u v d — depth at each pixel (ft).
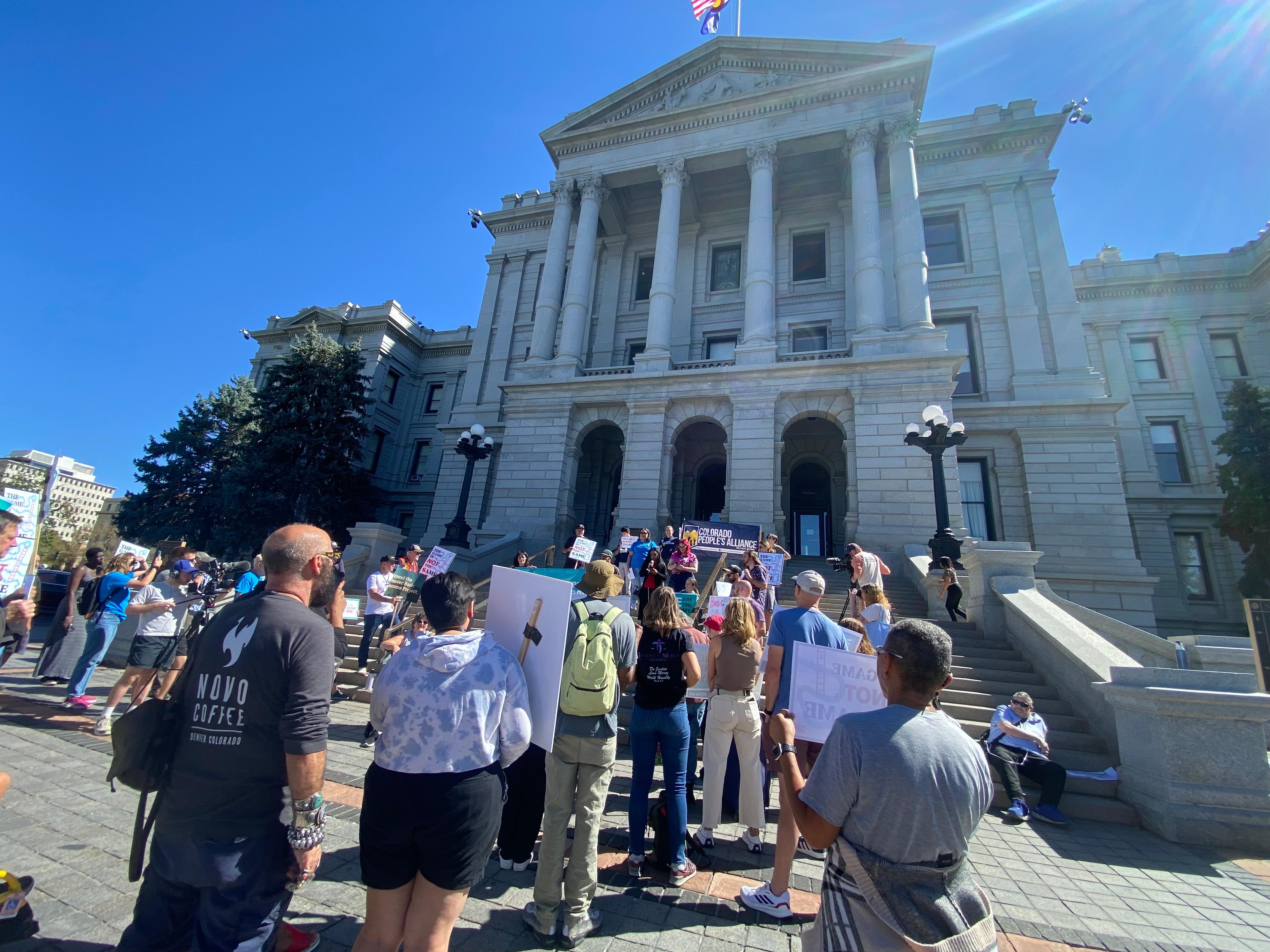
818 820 6.46
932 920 5.83
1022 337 70.33
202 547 97.76
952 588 33.96
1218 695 17.78
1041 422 66.74
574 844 10.74
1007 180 75.66
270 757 7.25
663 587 14.06
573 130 82.43
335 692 28.30
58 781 16.22
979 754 6.41
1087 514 62.80
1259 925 12.25
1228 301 85.05
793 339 75.15
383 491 115.03
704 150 73.97
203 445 102.63
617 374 70.69
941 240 77.20
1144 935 11.64
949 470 54.80
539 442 69.15
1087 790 19.98
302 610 7.85
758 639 15.16
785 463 77.51
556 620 10.31
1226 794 17.48
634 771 13.37
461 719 7.91
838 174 77.87
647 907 11.75
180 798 7.04
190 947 7.03
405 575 31.09
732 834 15.69
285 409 91.04
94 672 28.91
